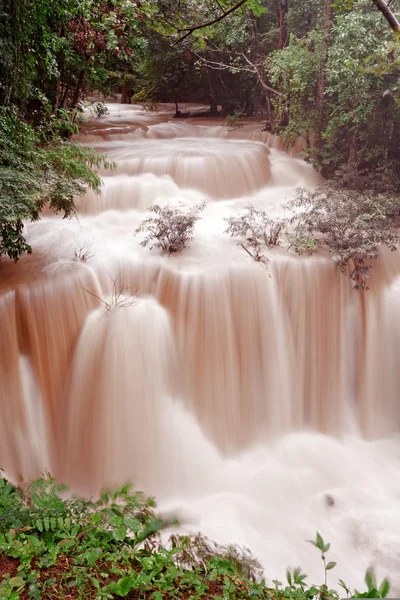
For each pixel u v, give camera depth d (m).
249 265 9.62
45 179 8.41
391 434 9.91
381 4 2.57
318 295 9.74
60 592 3.43
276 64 16.14
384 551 7.18
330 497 8.20
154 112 26.27
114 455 8.56
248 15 17.42
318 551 7.18
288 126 16.42
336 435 9.76
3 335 8.02
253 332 9.45
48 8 9.48
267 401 9.62
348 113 13.83
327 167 15.82
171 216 10.80
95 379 8.64
